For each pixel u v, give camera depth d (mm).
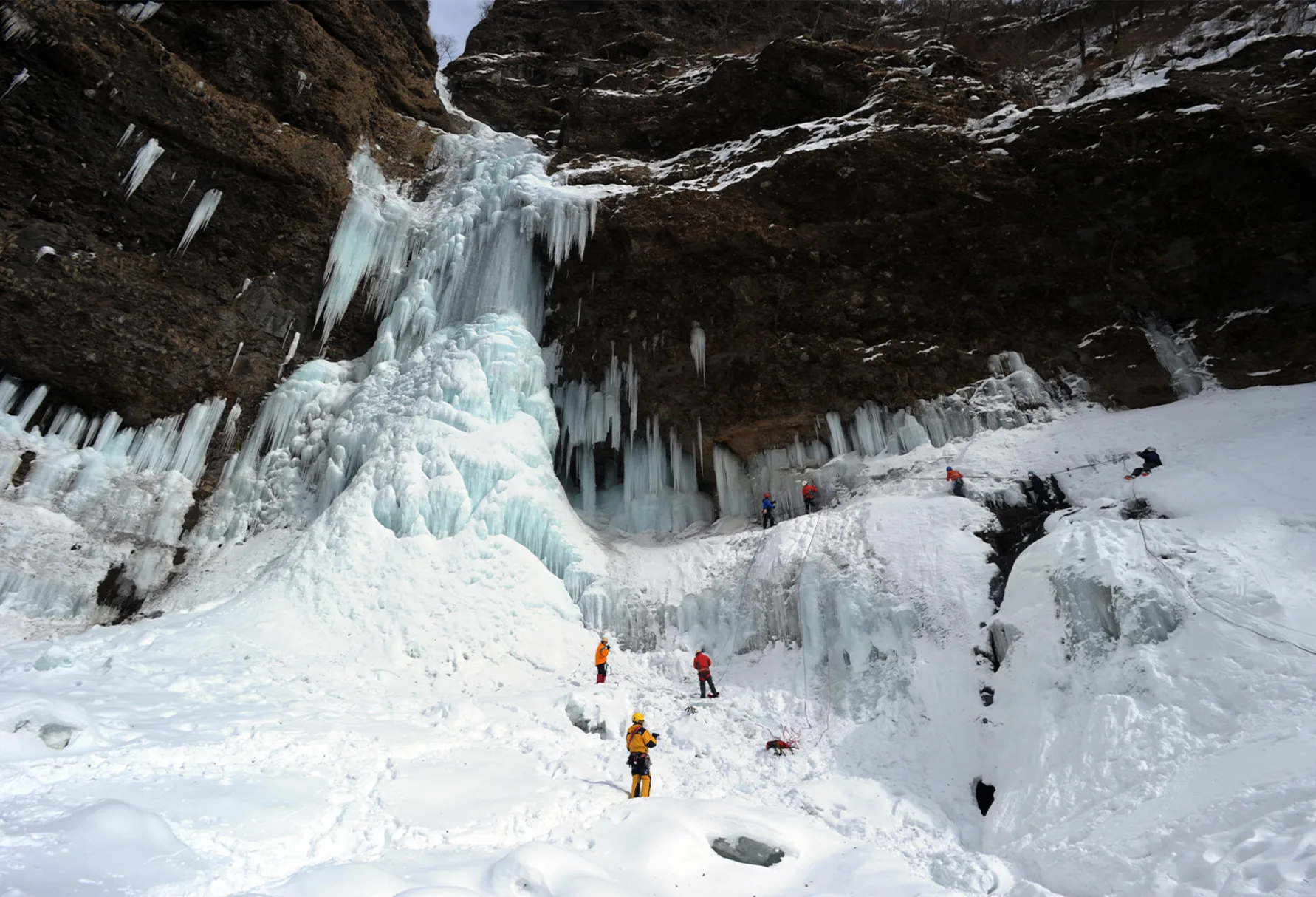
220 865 5961
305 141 20141
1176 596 9242
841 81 21016
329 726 10125
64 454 16875
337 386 19547
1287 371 14836
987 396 16484
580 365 19312
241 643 13344
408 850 6895
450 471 16297
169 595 16312
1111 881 6445
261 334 19562
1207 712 7855
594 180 21344
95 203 17438
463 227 20750
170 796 7055
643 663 14430
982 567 12352
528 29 33719
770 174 19219
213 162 18609
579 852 7113
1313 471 10953
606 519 19125
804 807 9227
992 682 10688
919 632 11891
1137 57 24375
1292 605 8617
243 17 20984
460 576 15164
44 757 7547
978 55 29312
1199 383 15406
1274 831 5879
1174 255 16438
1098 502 12547
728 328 18344
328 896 5465
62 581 15406
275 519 17734
